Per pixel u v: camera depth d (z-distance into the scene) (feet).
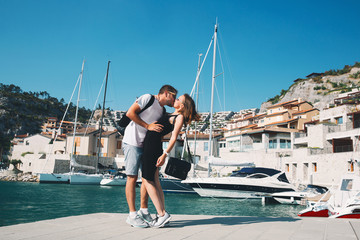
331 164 89.20
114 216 14.74
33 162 165.58
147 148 11.98
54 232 10.37
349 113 116.67
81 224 12.28
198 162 168.76
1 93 531.91
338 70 386.93
